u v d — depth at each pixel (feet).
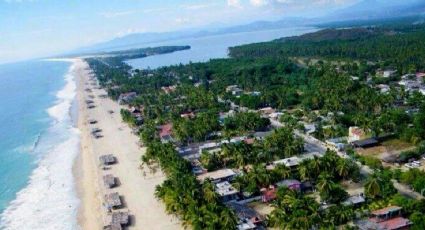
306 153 549.54
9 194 515.91
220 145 583.58
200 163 534.37
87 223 421.59
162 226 397.39
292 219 343.46
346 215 361.71
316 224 347.77
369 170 485.97
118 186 503.20
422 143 533.96
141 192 479.41
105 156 608.19
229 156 519.19
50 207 467.93
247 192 428.97
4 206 480.23
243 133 648.79
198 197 390.63
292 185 432.25
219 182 466.29
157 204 445.78
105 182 508.94
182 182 419.13
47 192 510.99
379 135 580.71
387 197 396.57
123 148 653.71
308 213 349.00
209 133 653.71
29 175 577.84
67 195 497.05
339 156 483.92
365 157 501.56
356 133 586.45
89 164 597.11
